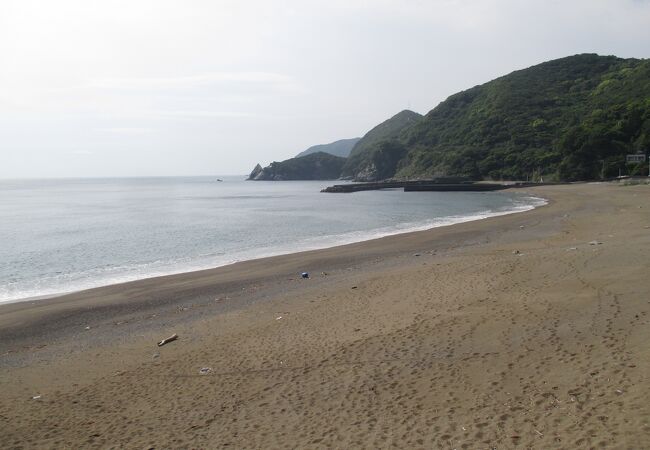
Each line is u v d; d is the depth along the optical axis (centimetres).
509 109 11919
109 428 641
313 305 1187
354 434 558
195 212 5116
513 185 8381
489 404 581
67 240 2931
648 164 7269
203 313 1242
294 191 11019
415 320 949
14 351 1036
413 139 14938
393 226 3369
